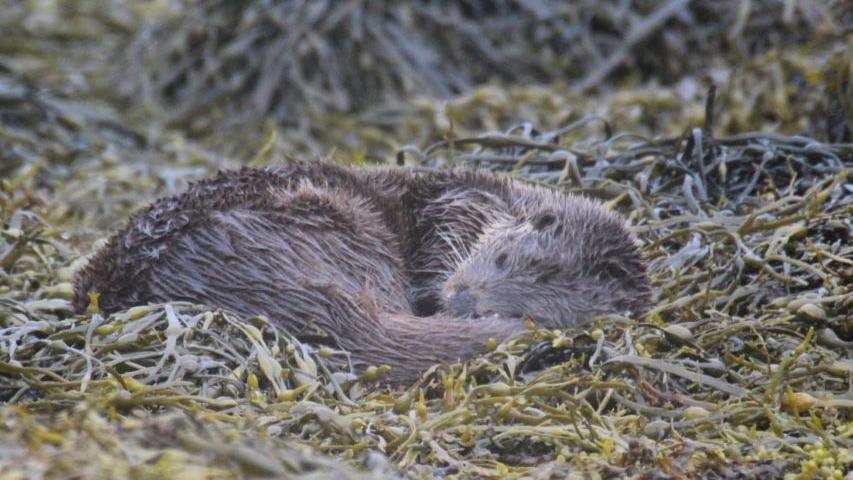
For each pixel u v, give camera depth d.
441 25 42.97
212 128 41.09
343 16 42.50
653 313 20.69
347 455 15.13
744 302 21.66
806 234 22.86
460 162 28.66
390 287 20.95
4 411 13.54
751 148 27.05
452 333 19.41
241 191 20.64
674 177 27.19
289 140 39.81
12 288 23.62
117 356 17.78
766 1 41.72
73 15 50.53
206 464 12.17
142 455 12.14
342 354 18.61
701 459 15.65
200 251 19.58
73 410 14.82
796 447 16.22
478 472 15.22
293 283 19.39
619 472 15.15
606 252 22.28
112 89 43.34
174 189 32.97
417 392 18.25
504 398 16.84
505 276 21.91
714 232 23.09
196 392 17.31
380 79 41.81
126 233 20.27
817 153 26.66
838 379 18.42
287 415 16.14
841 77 29.95
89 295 19.34
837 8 37.97
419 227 24.39
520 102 39.66
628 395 17.81
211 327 18.50
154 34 44.94
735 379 18.34
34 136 36.91
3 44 46.91
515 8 44.28
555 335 19.06
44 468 11.51
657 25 42.53
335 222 20.61
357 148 39.06
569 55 43.25
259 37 42.72
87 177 33.59
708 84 39.19
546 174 27.84
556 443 16.12
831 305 20.59
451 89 42.12
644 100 39.06
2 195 27.69
